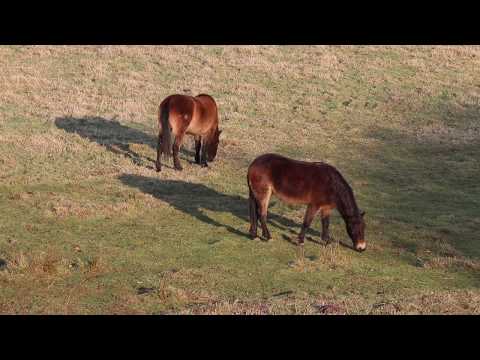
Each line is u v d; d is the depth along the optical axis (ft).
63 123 131.85
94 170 105.81
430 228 89.56
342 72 181.37
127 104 147.33
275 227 85.87
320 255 76.28
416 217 94.48
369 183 110.32
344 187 76.48
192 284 66.80
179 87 162.30
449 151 131.44
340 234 85.61
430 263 75.77
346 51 197.67
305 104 157.38
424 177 115.44
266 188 78.48
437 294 65.98
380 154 128.06
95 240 78.02
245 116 145.79
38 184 97.91
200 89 161.58
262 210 79.46
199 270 69.97
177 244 78.18
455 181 114.01
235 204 94.53
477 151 131.64
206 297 63.77
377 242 83.25
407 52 198.08
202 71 174.09
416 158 126.82
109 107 145.07
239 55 188.24
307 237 82.89
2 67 162.50
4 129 123.54
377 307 62.03
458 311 61.77
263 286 67.31
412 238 85.51
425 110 158.51
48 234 79.10
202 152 112.57
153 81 165.68
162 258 73.72
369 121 149.38
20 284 64.54
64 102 144.87
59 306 60.08
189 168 111.14
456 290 67.82
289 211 92.84
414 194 105.91
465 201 103.14
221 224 85.92
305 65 183.83
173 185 101.24
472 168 121.08
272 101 157.48
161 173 106.32
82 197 93.04
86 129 129.80
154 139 128.06
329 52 195.72
